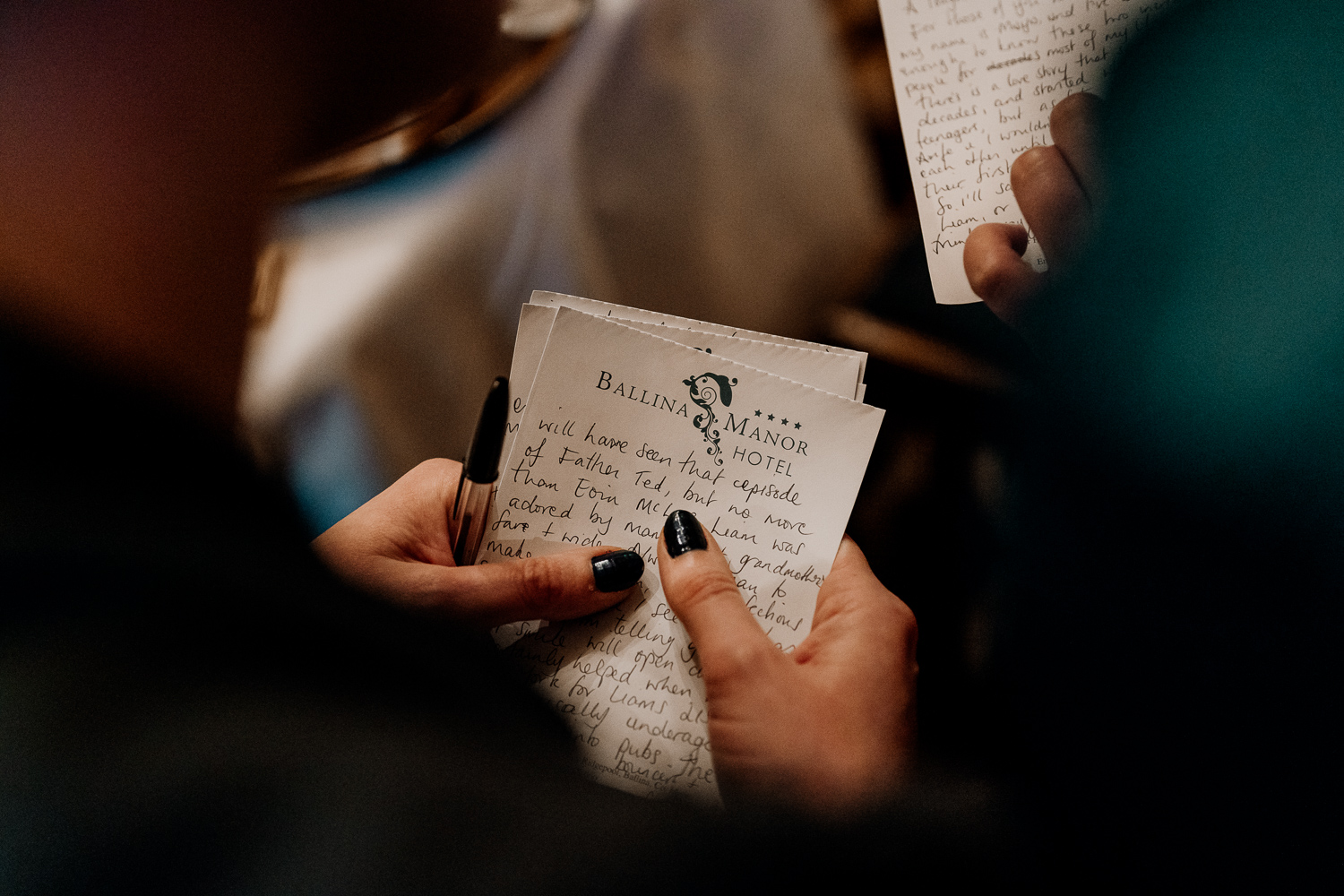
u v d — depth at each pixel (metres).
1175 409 0.48
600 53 0.55
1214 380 0.47
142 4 0.40
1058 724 0.49
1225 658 0.48
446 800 0.35
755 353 0.51
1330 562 0.47
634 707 0.49
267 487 0.39
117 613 0.35
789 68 0.56
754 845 0.39
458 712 0.39
